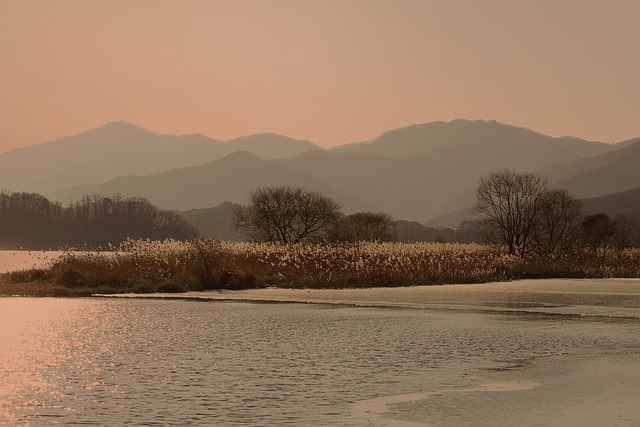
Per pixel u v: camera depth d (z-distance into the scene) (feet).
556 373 68.28
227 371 70.13
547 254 267.59
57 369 71.20
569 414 53.06
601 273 219.41
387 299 143.64
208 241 181.47
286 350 82.12
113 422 52.21
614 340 88.74
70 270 169.58
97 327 101.91
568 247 303.07
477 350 81.66
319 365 73.05
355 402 57.57
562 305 131.23
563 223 321.11
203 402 57.93
